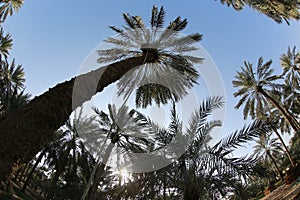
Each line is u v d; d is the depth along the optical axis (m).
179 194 5.86
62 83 3.81
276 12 9.88
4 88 24.31
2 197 2.46
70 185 24.42
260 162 5.96
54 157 25.44
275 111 26.81
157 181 5.91
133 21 9.78
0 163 2.61
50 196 22.84
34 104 3.30
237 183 5.83
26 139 2.92
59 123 3.43
